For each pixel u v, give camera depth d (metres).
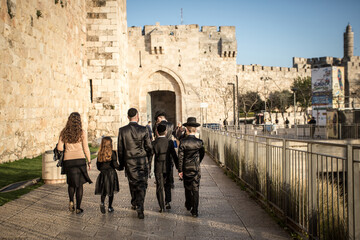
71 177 6.39
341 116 24.88
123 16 29.53
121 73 27.45
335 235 4.10
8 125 11.79
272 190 6.50
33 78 14.13
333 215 4.12
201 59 54.62
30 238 5.05
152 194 8.38
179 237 5.15
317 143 4.52
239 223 5.86
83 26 24.20
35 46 14.38
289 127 30.00
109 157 6.43
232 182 10.02
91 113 25.22
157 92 45.41
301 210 5.09
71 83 20.36
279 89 70.19
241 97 61.16
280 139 5.98
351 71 88.38
